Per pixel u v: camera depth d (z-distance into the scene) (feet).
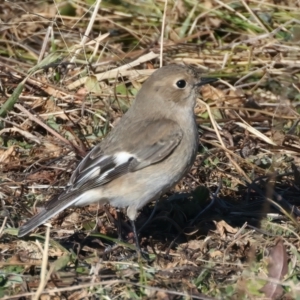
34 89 45.85
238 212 38.04
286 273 31.73
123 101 45.06
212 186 40.16
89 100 45.16
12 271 32.50
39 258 33.35
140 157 34.71
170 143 34.91
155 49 50.72
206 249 34.83
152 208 38.68
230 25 53.06
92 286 30.63
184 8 53.78
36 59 50.37
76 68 47.88
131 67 46.96
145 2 54.34
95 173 34.73
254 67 49.96
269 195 36.76
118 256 34.50
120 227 36.01
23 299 30.55
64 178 39.96
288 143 43.29
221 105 46.03
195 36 52.16
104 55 50.16
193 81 36.37
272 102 47.52
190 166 36.11
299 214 37.32
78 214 37.60
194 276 32.37
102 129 43.55
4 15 53.67
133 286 31.35
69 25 52.95
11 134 43.06
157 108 36.35
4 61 48.98
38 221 33.09
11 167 40.60
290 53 50.03
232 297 30.42
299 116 45.03
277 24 52.95
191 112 36.47
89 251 34.76
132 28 53.52
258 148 43.01
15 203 37.83
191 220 37.52
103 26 53.06
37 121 42.37
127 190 34.96
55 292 30.37
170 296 30.50
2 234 34.50
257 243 34.55
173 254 34.73
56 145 41.93
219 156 42.14
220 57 50.62
